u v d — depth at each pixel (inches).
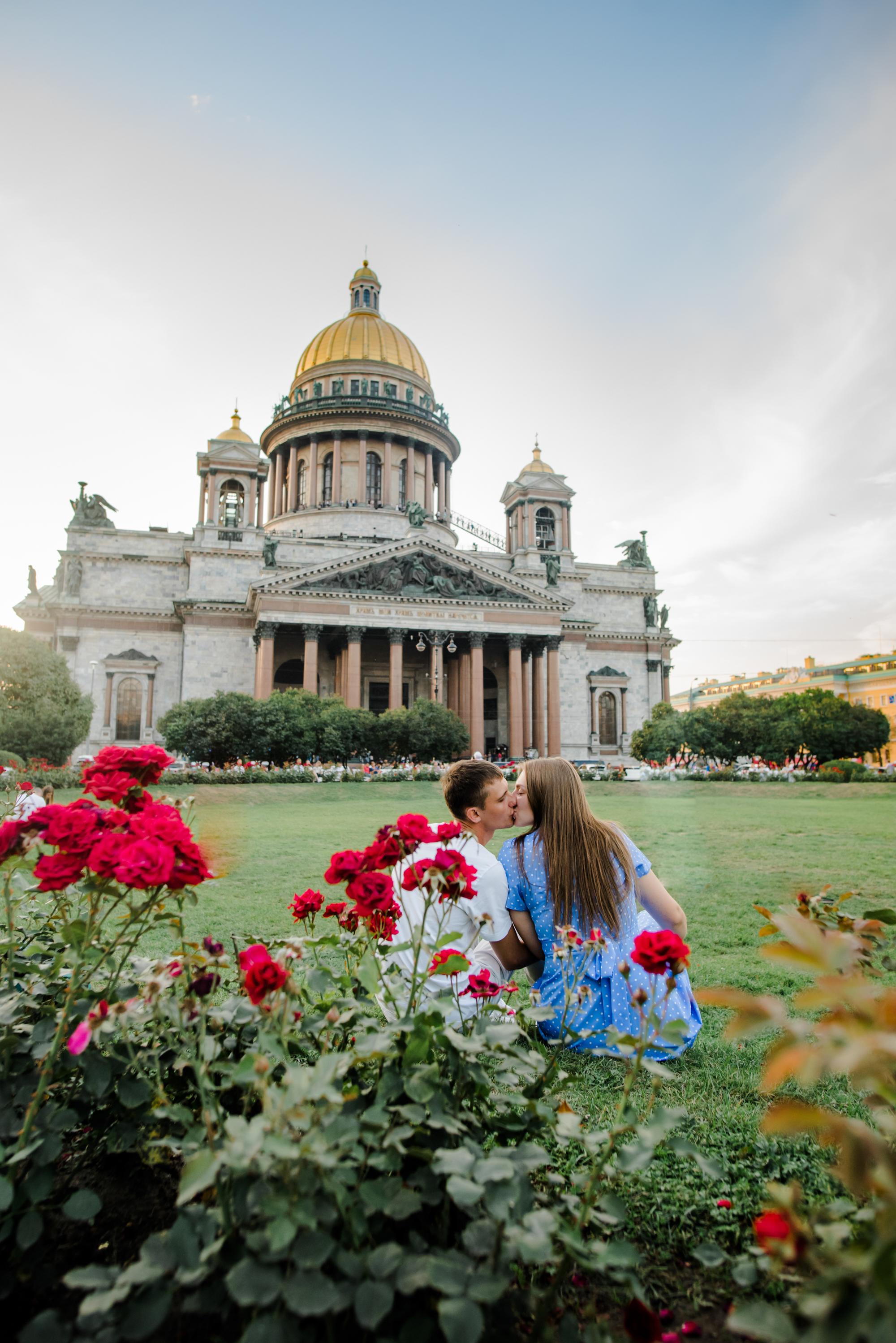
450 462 4084.6
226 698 2251.5
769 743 2576.3
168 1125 178.5
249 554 3184.1
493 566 3154.5
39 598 3206.2
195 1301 117.0
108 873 149.3
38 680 2017.7
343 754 2361.0
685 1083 243.1
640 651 3698.3
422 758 2472.9
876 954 176.2
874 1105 144.9
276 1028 150.9
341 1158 129.1
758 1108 226.4
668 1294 155.8
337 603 2859.3
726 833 926.4
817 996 102.1
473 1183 120.6
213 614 3058.6
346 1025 164.4
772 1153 200.7
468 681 3016.7
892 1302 86.6
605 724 3572.8
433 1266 108.5
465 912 227.9
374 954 181.2
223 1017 171.8
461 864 163.6
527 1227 119.0
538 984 254.5
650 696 3668.8
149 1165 182.1
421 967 225.8
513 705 2989.7
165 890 173.9
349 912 197.2
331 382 3828.7
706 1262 131.0
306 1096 115.8
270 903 518.0
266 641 2773.1
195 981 152.9
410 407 3762.3
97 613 3063.5
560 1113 153.0
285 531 3649.1
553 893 236.4
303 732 2265.0
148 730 3031.5
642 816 1211.2
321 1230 123.1
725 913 490.3
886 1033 92.2
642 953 138.1
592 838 237.5
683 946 136.2
